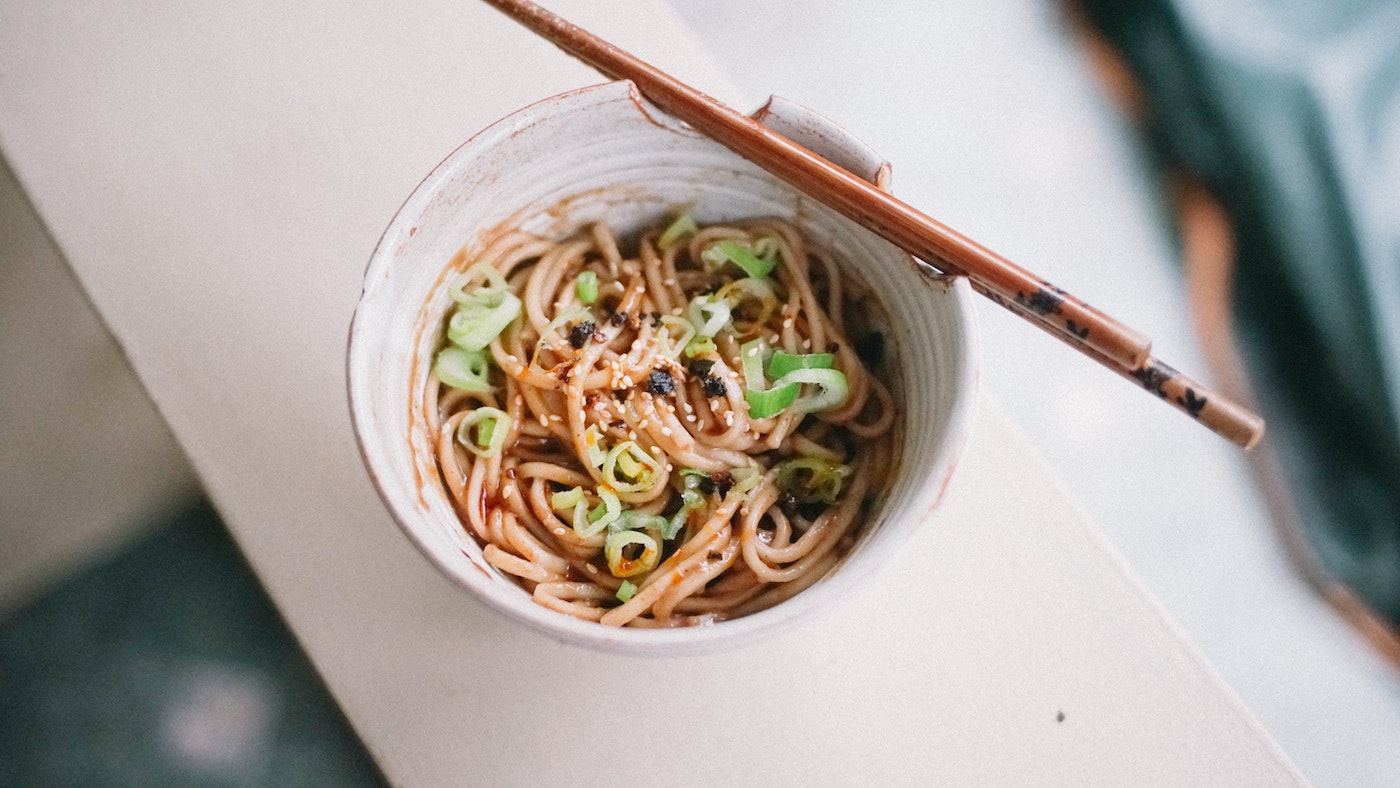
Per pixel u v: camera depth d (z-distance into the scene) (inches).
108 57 17.8
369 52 17.8
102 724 23.6
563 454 15.1
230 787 23.3
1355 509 22.5
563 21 14.1
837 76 27.0
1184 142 24.7
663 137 14.3
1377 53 23.4
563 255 15.3
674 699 14.6
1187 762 14.6
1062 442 23.8
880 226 13.2
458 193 13.6
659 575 14.0
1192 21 24.7
